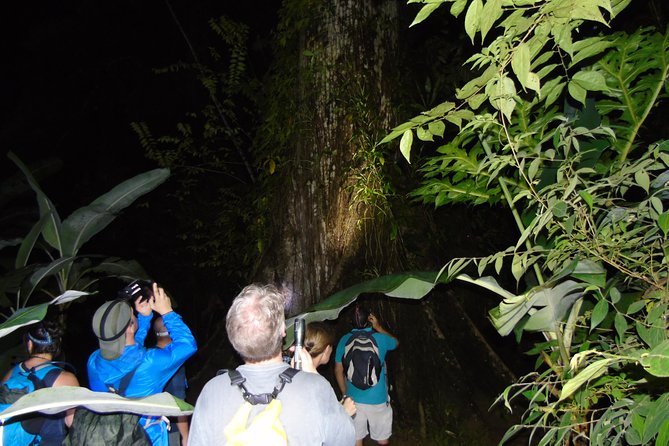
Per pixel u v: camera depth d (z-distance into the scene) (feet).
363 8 19.47
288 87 20.33
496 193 11.64
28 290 16.57
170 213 36.42
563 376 8.96
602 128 8.28
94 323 9.84
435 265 19.16
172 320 10.68
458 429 17.39
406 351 18.26
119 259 18.99
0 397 9.59
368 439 17.30
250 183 30.96
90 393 7.97
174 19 34.94
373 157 18.60
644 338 7.36
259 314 6.99
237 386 6.95
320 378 7.11
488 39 19.69
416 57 21.97
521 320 10.31
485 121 7.80
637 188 11.67
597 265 8.39
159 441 10.28
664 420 6.37
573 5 5.50
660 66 10.56
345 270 18.47
